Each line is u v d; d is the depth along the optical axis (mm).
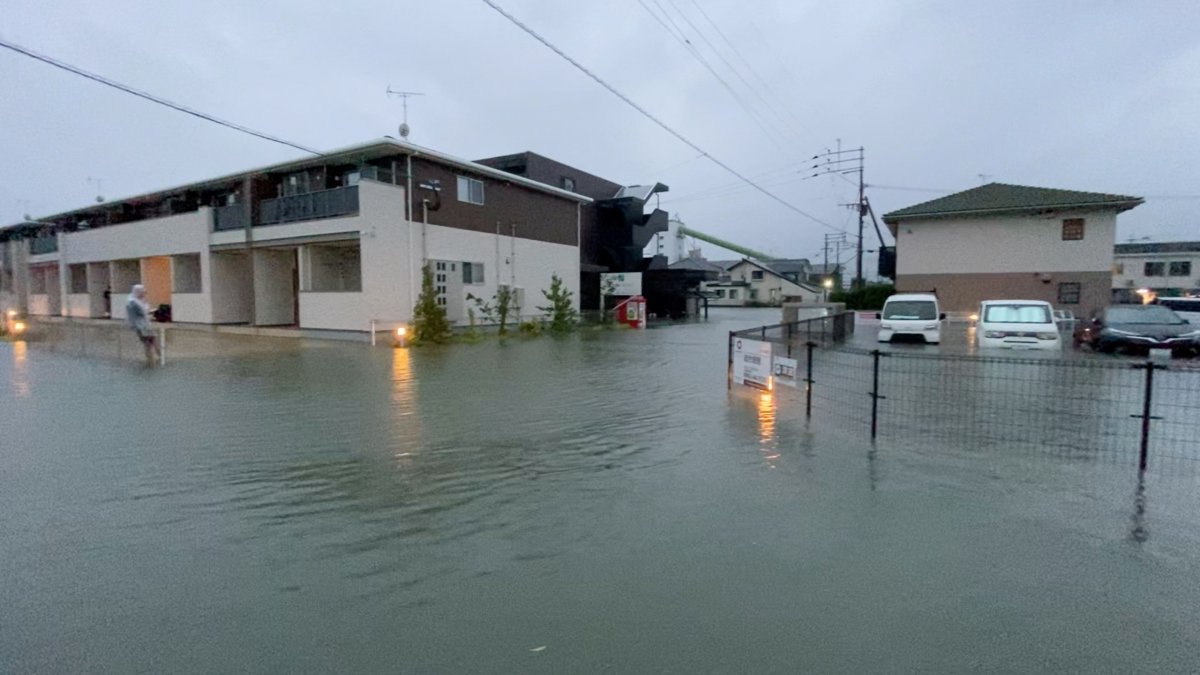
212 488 5039
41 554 3781
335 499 4773
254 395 9391
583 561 3652
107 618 3035
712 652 2729
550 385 10469
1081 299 25797
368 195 17969
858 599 3176
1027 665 2633
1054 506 4480
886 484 5008
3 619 3021
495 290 23609
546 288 26906
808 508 4477
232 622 2996
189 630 2928
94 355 14750
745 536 3984
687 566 3570
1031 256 26547
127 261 26828
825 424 7289
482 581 3414
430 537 4031
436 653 2734
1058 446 6164
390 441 6578
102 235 27078
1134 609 3074
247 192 20703
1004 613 3041
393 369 12578
